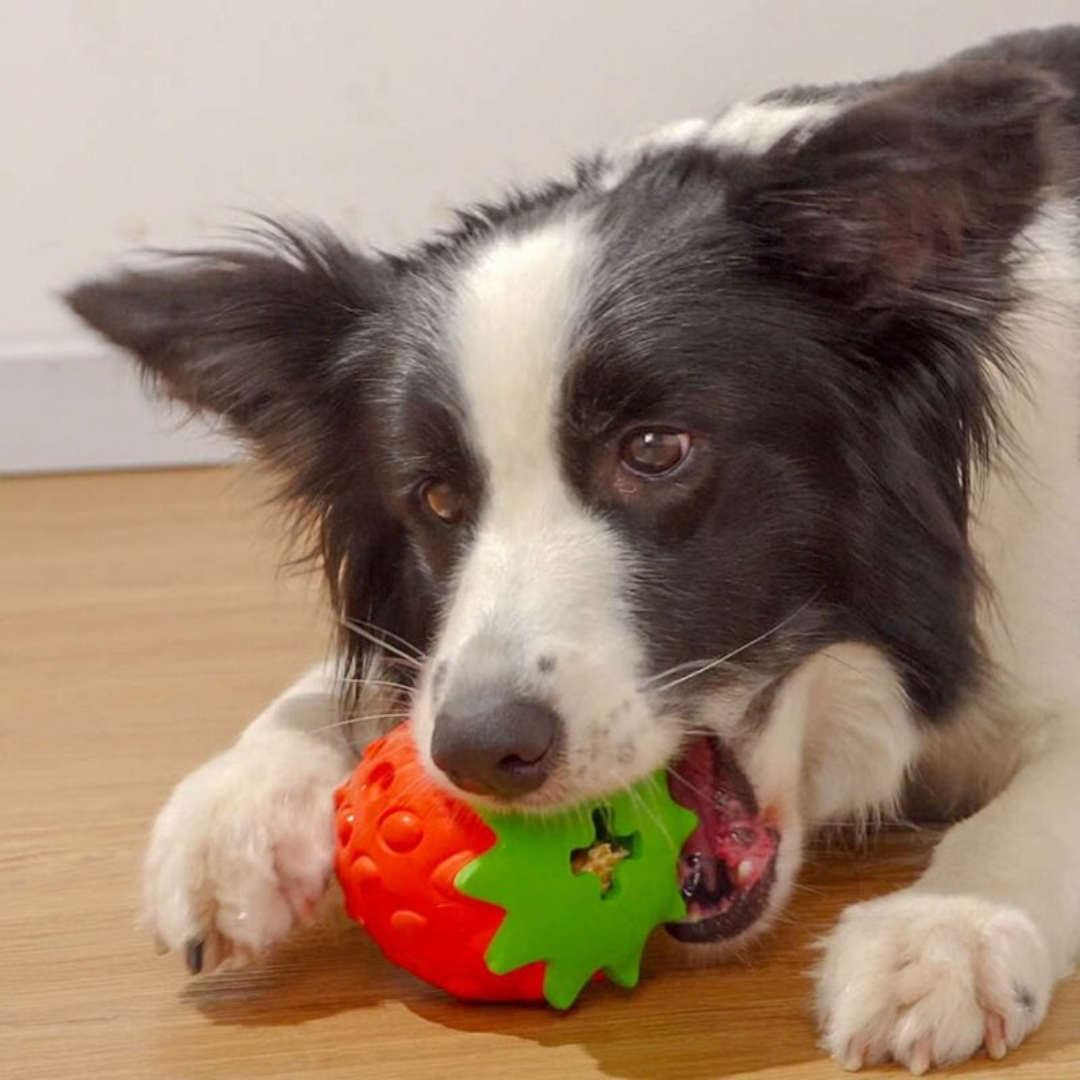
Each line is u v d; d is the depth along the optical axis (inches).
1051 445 34.0
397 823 28.8
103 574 53.6
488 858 28.3
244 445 34.9
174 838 30.1
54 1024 29.9
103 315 33.0
